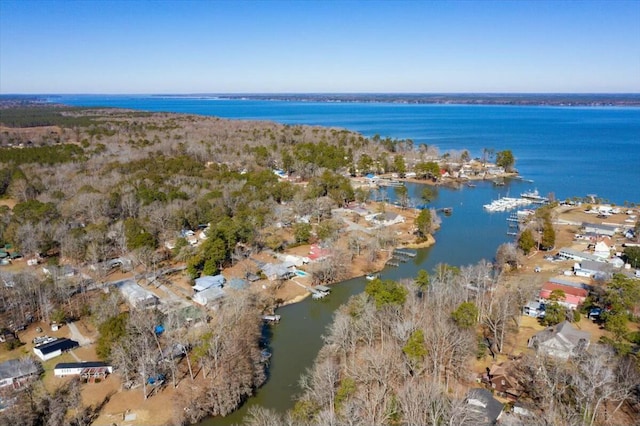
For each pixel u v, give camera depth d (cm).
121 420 5706
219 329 6756
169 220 12225
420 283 8375
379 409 5356
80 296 8944
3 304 8144
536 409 5581
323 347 7138
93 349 7212
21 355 7056
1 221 12169
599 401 5203
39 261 10731
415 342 6172
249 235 11125
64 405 5781
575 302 8306
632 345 6812
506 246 10806
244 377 6100
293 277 10175
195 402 5847
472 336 6831
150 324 7144
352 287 9869
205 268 9750
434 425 5006
